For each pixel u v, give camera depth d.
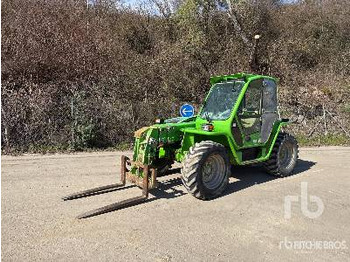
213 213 4.48
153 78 11.59
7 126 7.88
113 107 9.02
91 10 14.79
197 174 4.73
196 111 10.85
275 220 4.30
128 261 3.28
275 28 17.88
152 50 14.24
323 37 18.33
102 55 11.62
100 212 4.35
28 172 6.18
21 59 10.22
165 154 5.39
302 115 11.61
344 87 13.99
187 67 12.72
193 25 15.41
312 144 10.03
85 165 6.79
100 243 3.62
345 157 8.33
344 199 5.12
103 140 8.67
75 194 4.90
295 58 16.14
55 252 3.42
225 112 5.47
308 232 3.97
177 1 16.52
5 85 9.18
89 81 10.27
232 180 6.06
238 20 16.30
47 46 10.91
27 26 11.16
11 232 3.82
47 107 8.41
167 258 3.35
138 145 5.19
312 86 13.91
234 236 3.84
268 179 6.15
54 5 12.92
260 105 5.82
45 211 4.41
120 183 5.44
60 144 8.19
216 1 16.20
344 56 16.61
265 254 3.46
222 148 5.04
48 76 10.52
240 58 14.64
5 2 12.12
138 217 4.30
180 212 4.48
